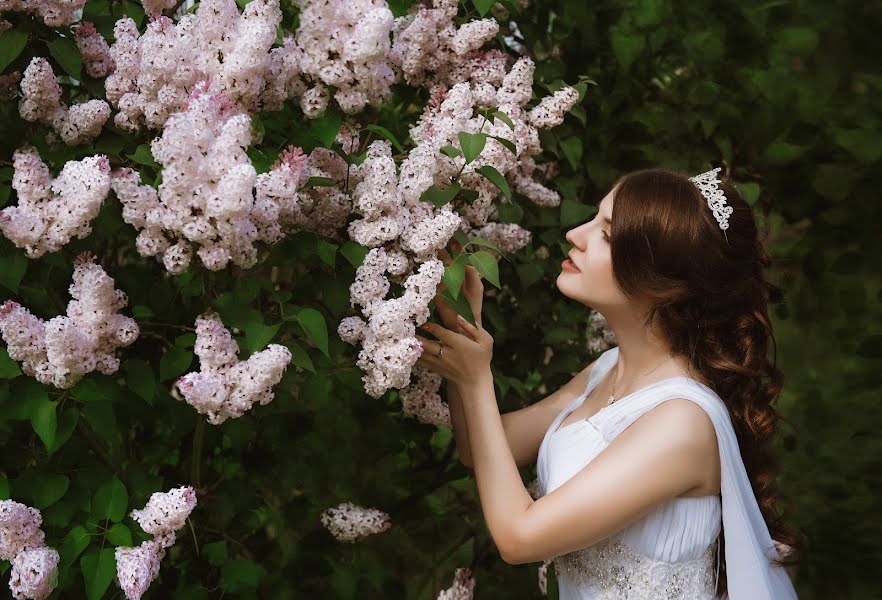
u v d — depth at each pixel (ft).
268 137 5.98
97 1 6.31
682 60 9.19
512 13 8.00
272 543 8.31
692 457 5.52
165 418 6.93
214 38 5.20
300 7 5.33
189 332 6.40
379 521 7.38
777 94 9.18
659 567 5.70
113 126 5.97
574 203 7.98
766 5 9.09
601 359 7.09
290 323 6.28
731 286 5.96
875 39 9.41
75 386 5.49
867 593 10.12
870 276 10.25
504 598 8.38
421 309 5.39
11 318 5.08
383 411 8.08
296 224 5.87
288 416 7.50
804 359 11.07
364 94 5.44
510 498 5.77
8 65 5.82
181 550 7.14
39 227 5.16
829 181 9.61
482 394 6.09
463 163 6.01
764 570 5.69
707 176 6.09
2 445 6.35
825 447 10.41
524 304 8.22
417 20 6.30
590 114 8.79
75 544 5.51
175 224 4.89
